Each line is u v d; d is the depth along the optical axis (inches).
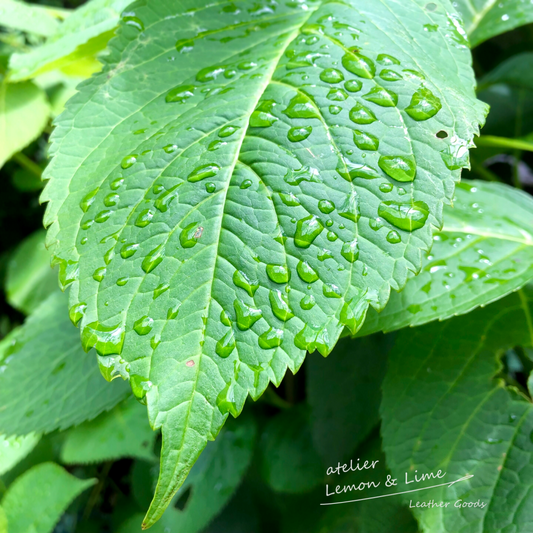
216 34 15.1
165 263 13.6
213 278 13.5
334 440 17.4
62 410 16.1
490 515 14.8
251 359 13.3
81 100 14.7
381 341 17.2
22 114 22.0
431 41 14.6
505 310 15.5
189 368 13.3
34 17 21.2
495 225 15.5
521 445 14.9
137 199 14.0
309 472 19.1
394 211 13.6
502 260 15.1
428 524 14.9
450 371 15.4
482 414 15.1
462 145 13.8
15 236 33.5
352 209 13.6
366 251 13.5
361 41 14.5
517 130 24.0
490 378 15.3
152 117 14.5
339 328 13.3
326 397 18.0
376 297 13.4
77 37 16.4
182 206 13.8
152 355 13.3
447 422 15.2
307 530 18.0
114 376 13.3
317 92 14.1
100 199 14.0
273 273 13.5
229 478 19.8
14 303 27.5
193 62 14.9
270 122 14.0
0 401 16.4
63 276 13.7
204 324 13.4
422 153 13.8
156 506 13.0
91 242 13.9
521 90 24.6
